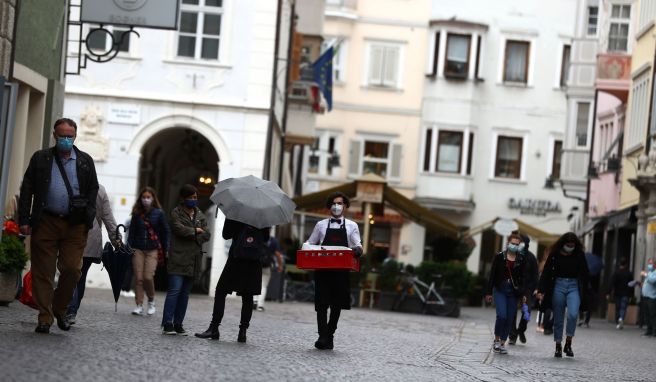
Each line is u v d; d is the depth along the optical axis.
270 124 35.25
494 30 63.31
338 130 62.62
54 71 24.28
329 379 12.91
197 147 39.41
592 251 51.34
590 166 50.88
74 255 14.95
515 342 23.27
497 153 63.12
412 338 22.44
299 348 16.98
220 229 34.69
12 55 20.81
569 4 63.38
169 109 35.09
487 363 17.50
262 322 23.33
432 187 62.50
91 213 14.80
